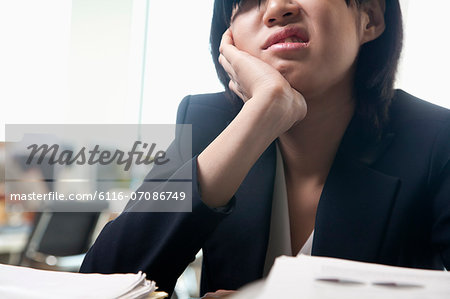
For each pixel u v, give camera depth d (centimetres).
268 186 81
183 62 506
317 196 81
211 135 92
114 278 59
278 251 81
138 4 508
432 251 78
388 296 39
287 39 71
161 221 69
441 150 77
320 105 75
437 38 448
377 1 75
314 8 69
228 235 80
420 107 84
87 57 501
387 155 78
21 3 482
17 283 57
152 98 506
